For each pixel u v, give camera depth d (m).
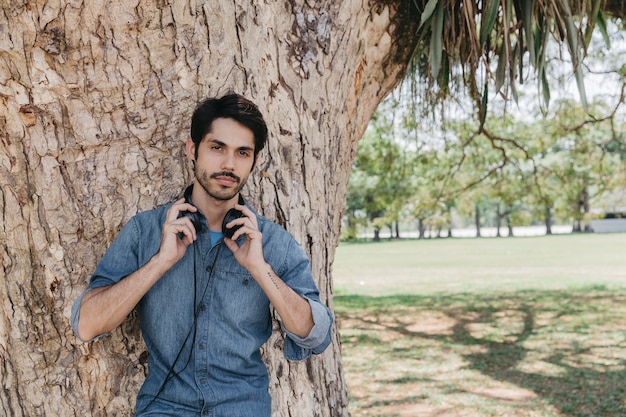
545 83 3.50
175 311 1.84
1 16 2.00
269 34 2.40
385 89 3.44
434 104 4.38
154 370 1.90
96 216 2.12
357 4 2.75
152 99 2.15
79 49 2.05
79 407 2.12
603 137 13.18
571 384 6.90
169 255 1.73
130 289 1.71
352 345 9.71
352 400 6.61
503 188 13.92
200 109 1.80
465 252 35.31
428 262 27.92
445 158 12.88
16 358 2.12
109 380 2.14
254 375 1.94
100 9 2.04
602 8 4.45
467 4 3.15
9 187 2.10
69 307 2.11
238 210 1.88
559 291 15.49
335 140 2.79
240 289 1.87
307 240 2.50
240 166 1.80
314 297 1.94
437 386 7.05
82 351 2.12
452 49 3.33
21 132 2.07
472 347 9.22
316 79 2.57
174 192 2.19
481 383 7.12
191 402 1.82
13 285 2.12
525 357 8.39
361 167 13.38
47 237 2.11
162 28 2.12
